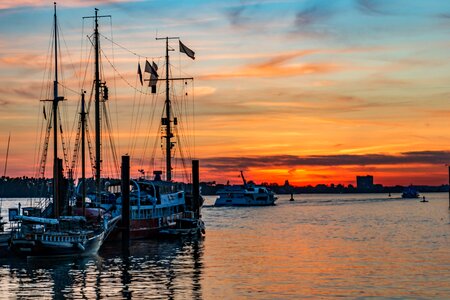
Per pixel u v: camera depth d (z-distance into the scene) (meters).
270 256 112.88
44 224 101.62
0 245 101.31
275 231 178.88
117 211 135.50
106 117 137.50
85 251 104.50
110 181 142.38
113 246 126.69
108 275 88.81
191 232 146.75
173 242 137.00
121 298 73.50
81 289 78.50
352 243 139.62
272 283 83.38
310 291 78.12
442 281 85.38
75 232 102.56
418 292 77.75
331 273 92.06
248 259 108.12
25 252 98.50
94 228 113.81
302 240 147.50
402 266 99.75
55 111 113.12
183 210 160.62
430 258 110.50
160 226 144.62
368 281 85.31
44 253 99.50
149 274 90.00
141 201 140.62
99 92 134.00
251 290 78.50
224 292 77.19
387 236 159.38
